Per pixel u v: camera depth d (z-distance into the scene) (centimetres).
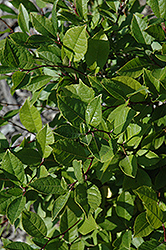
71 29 105
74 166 97
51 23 120
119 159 118
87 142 94
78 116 96
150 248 94
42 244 109
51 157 126
